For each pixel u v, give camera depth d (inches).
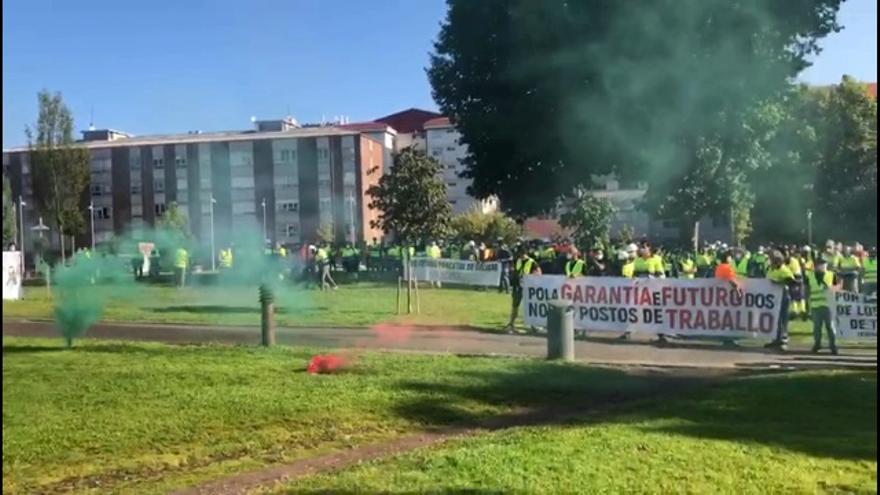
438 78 1581.0
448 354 554.3
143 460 294.7
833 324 599.2
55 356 508.1
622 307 679.1
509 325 727.7
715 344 641.0
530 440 310.5
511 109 1439.5
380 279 1419.8
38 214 1601.9
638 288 673.0
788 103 1346.0
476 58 1514.5
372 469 275.3
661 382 464.1
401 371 462.9
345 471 276.2
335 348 573.9
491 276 1258.6
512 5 1378.0
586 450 293.6
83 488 265.6
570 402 408.2
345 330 705.6
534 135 1412.4
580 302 694.5
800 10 1166.3
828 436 317.1
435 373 458.6
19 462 286.0
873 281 838.5
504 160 1547.7
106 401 373.1
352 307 919.0
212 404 367.2
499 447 299.1
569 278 698.8
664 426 335.9
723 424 339.0
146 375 437.4
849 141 2222.0
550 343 545.0
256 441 320.2
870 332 604.4
